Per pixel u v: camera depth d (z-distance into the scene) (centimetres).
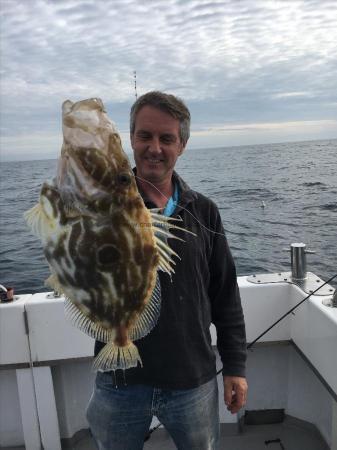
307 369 163
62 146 77
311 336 142
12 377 161
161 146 98
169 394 101
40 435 158
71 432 164
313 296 144
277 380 170
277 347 168
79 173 78
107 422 102
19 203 1116
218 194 1131
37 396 155
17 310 149
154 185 104
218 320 117
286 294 159
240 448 158
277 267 454
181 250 102
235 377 113
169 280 100
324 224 675
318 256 480
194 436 104
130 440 104
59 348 151
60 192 78
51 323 150
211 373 106
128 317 88
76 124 77
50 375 154
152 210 91
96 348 104
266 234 620
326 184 1287
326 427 155
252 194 1109
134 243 85
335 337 125
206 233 109
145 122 98
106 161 79
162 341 99
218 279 114
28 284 421
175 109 98
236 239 594
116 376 100
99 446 106
